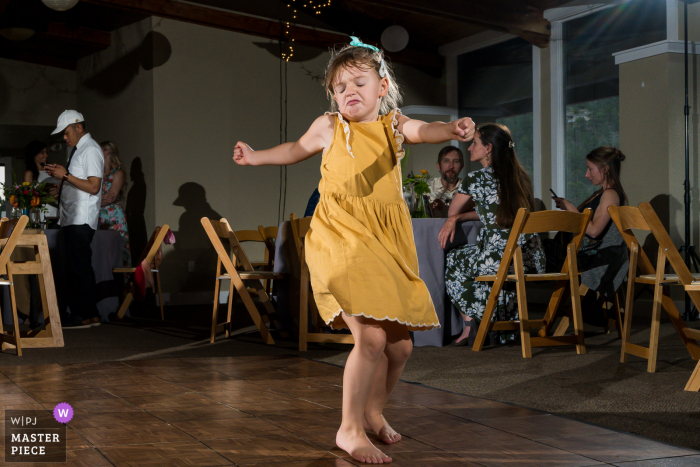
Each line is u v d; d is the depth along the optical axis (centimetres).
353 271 167
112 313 556
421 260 393
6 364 334
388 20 828
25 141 852
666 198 572
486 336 382
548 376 295
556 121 727
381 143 178
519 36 727
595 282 403
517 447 186
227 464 170
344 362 338
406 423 212
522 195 379
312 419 217
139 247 725
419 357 351
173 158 712
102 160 518
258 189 762
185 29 719
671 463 172
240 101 752
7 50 818
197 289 722
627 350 328
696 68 581
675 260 283
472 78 853
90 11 772
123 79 752
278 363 335
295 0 778
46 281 400
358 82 177
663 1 618
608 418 220
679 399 248
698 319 534
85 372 308
